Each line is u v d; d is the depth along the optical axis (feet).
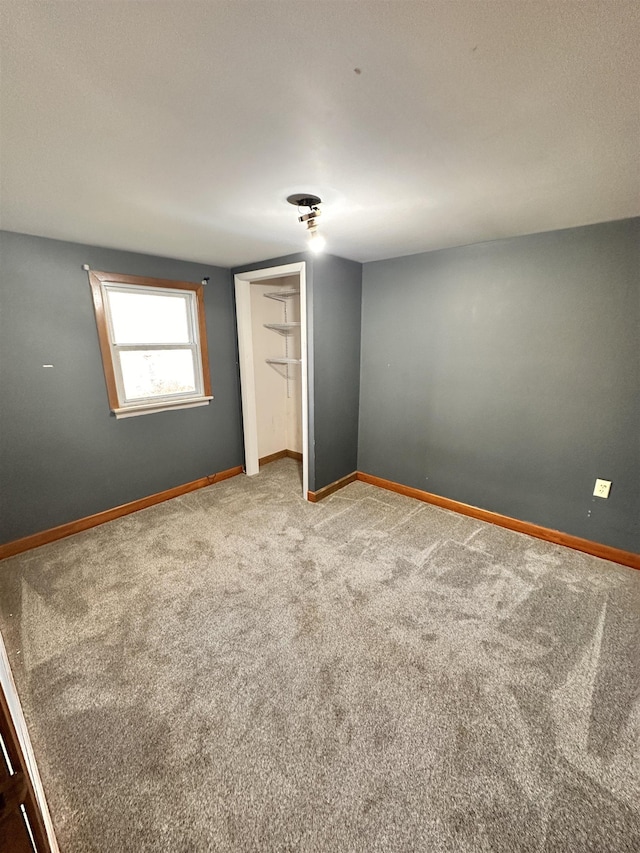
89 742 4.33
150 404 9.83
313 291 9.16
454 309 9.07
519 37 2.45
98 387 8.91
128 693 4.92
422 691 4.95
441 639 5.79
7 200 5.47
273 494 11.20
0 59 2.59
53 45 2.48
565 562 7.75
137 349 9.66
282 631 5.95
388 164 4.36
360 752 4.23
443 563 7.73
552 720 4.57
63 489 8.63
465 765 4.10
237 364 12.09
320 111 3.33
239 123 3.51
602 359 7.30
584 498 7.95
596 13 2.25
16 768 2.09
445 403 9.71
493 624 6.09
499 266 8.20
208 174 4.61
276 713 4.67
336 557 7.95
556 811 3.70
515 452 8.74
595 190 5.20
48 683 5.06
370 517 9.74
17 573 7.38
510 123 3.52
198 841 3.51
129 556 7.97
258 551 8.17
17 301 7.48
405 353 10.23
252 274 10.62
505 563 7.73
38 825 2.29
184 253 9.23
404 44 2.53
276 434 14.26
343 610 6.41
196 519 9.62
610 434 7.44
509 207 5.91
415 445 10.57
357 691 4.95
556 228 7.18
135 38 2.45
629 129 3.59
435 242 8.23
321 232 7.29
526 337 8.12
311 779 3.98
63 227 6.89
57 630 5.96
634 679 5.11
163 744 4.32
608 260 6.93
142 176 4.66
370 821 3.64
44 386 8.05
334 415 10.71
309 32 2.42
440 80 2.90
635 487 7.32
